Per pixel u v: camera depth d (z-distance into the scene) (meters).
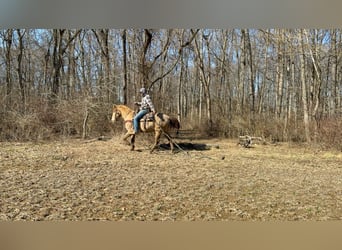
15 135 9.67
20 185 4.96
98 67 14.02
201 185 5.21
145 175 5.88
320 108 12.73
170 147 9.46
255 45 18.05
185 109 22.62
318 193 4.85
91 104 10.66
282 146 10.80
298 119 13.45
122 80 11.87
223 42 18.27
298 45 12.40
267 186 5.28
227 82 18.20
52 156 7.43
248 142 10.76
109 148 8.84
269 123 13.01
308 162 7.91
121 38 12.39
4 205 3.94
